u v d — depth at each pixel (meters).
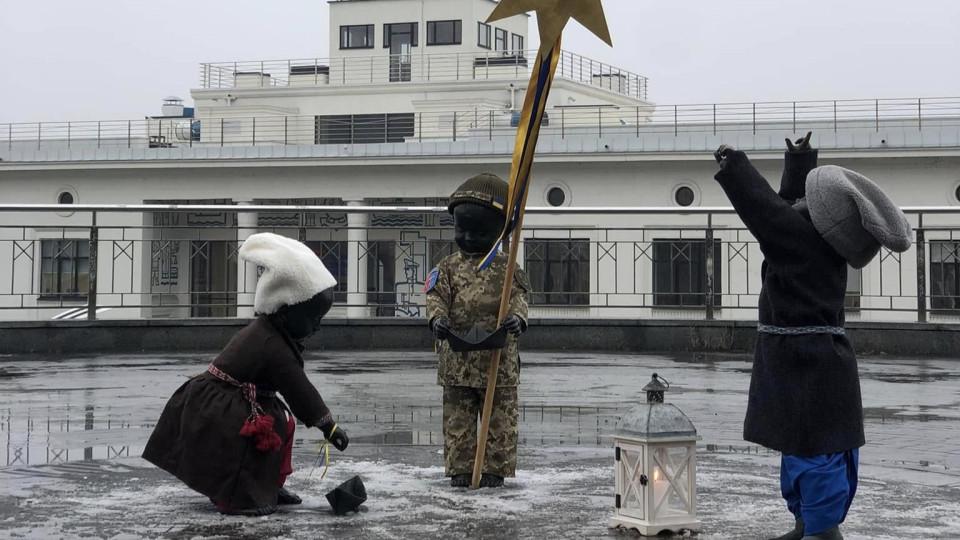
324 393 9.80
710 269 15.45
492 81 49.78
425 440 7.14
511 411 5.60
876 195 4.12
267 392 5.08
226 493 4.87
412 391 9.95
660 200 38.81
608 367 12.55
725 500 5.17
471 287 5.61
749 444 7.04
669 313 21.55
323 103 51.12
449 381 5.57
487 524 4.68
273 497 4.99
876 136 36.47
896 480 5.80
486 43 54.47
